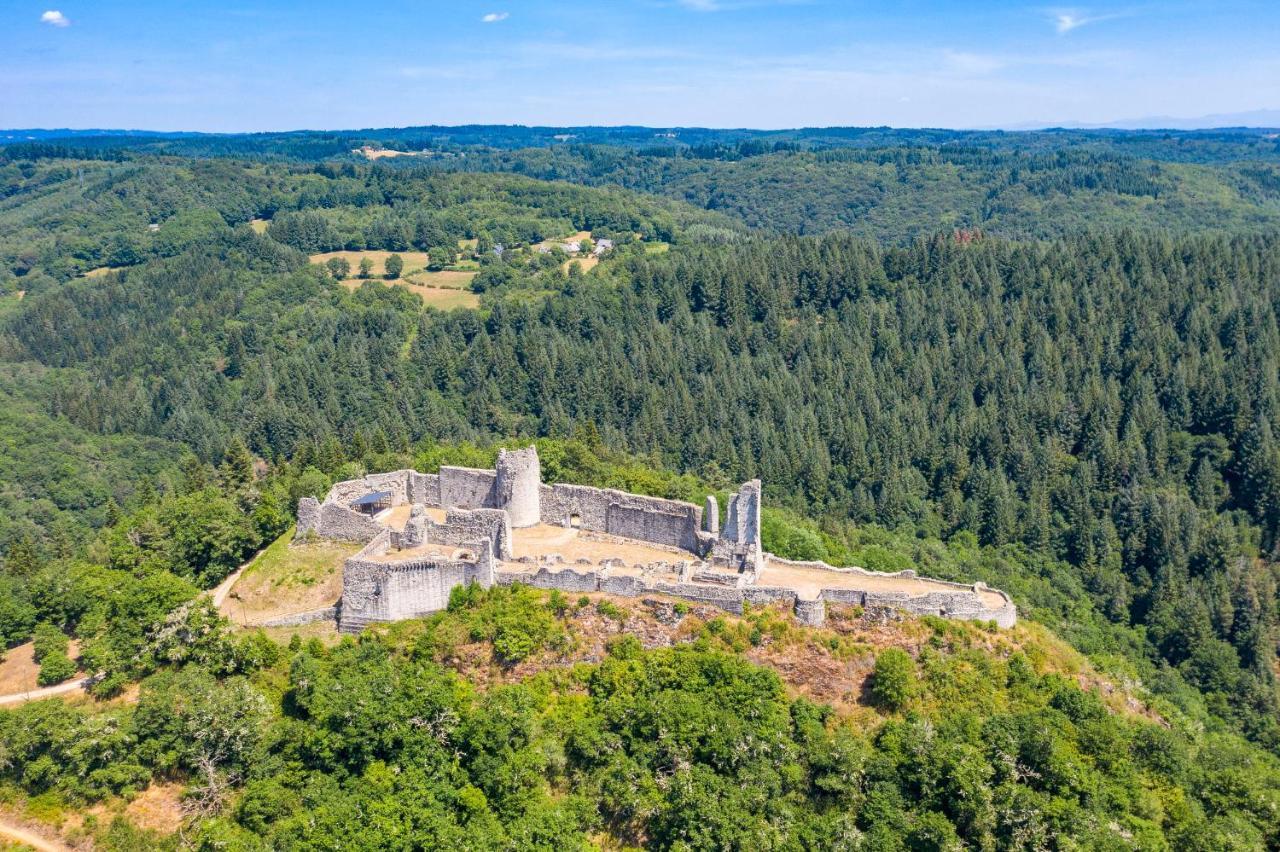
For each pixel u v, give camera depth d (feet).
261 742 271.49
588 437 570.05
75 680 307.99
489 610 304.09
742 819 247.70
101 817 254.27
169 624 299.99
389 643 302.86
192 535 380.58
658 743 267.18
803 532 447.83
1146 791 268.62
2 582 387.34
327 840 238.27
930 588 316.60
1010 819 248.52
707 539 329.52
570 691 288.10
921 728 265.34
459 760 266.36
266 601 337.93
